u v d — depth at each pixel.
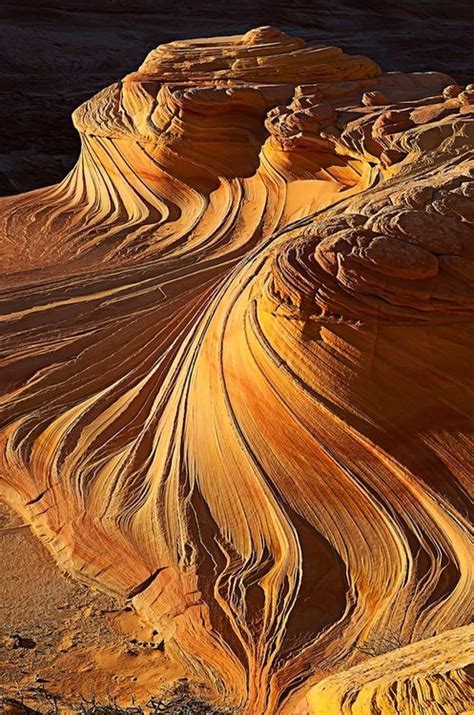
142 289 13.94
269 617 7.85
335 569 8.18
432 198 9.90
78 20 45.56
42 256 16.52
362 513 8.47
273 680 7.18
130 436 10.38
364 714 4.13
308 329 9.04
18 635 8.04
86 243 16.89
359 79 18.23
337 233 9.41
